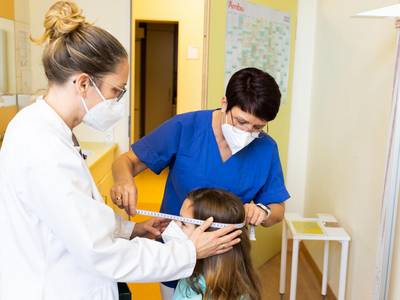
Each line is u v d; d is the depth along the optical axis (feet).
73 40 3.12
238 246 4.18
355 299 7.68
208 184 4.91
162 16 10.17
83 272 3.36
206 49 8.37
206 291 4.06
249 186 4.98
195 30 10.23
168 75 20.61
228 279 4.08
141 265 3.26
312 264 10.52
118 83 3.34
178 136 4.95
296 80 11.30
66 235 2.99
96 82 3.24
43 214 3.01
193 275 4.11
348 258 8.10
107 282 3.52
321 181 10.07
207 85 8.50
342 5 9.03
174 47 20.30
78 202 2.99
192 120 4.95
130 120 9.58
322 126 10.14
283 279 9.01
